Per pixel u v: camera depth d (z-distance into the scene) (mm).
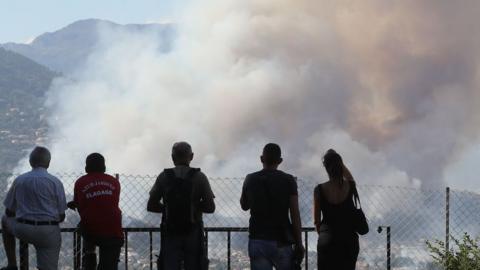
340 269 11438
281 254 11078
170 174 11734
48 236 12586
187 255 11758
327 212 11477
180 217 11523
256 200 11117
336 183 11516
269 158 11312
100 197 12914
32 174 12664
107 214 12891
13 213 12641
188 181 11656
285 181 11180
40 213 12531
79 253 14031
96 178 13055
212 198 11852
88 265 13219
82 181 13000
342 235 11391
